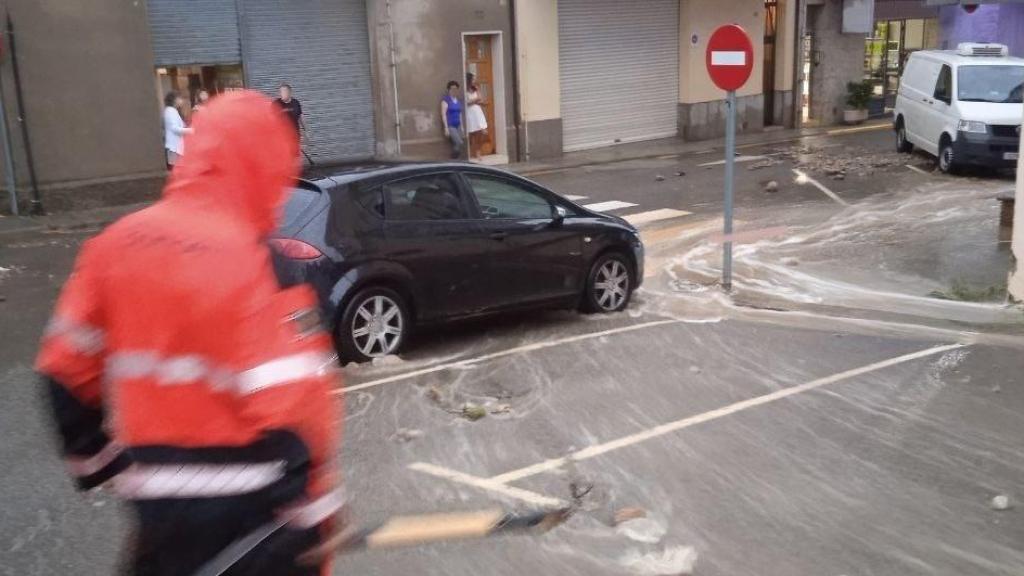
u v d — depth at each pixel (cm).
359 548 247
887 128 2848
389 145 2058
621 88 2502
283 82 1900
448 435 623
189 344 210
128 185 1709
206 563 213
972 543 468
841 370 737
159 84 1759
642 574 441
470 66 2205
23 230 1489
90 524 505
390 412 667
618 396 692
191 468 212
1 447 614
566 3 2330
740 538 475
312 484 218
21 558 470
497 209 856
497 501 523
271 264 225
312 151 1962
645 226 1446
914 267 1142
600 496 526
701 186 1831
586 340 847
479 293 840
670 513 503
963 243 1262
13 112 1583
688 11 2556
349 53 1975
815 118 3020
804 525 488
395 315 789
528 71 2258
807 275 1110
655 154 2364
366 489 541
